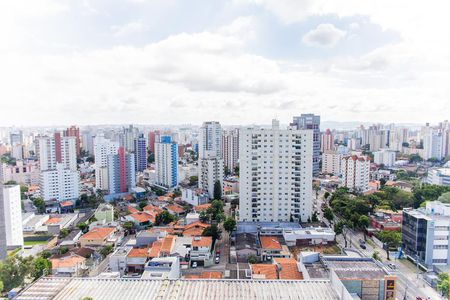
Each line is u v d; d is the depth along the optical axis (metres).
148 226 137.12
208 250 100.25
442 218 99.56
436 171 198.38
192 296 56.88
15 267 76.38
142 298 56.28
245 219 137.38
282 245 109.50
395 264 100.56
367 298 58.66
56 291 58.62
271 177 136.62
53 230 132.00
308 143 134.38
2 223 94.50
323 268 74.56
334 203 149.88
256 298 56.25
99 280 62.97
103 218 140.62
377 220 132.62
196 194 173.88
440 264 97.25
